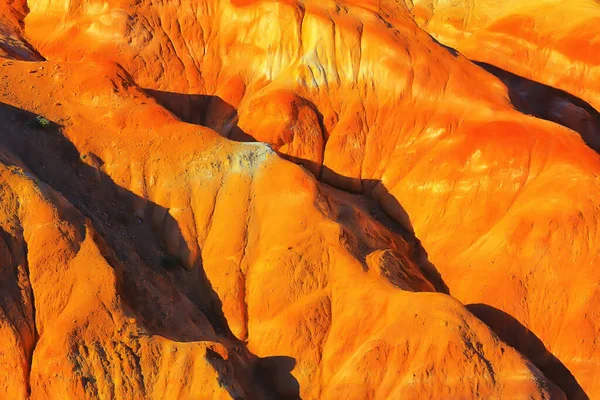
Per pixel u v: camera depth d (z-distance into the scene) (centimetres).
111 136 7225
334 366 6244
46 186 6350
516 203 7381
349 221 7138
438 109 8169
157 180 7081
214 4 9119
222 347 6009
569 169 7325
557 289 6862
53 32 9112
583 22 10550
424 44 8656
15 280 5900
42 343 5778
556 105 10056
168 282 6612
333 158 8100
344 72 8444
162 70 8838
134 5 9000
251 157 7131
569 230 7000
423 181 7775
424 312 6231
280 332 6356
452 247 7412
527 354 6750
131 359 5794
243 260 6762
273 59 8694
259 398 6144
